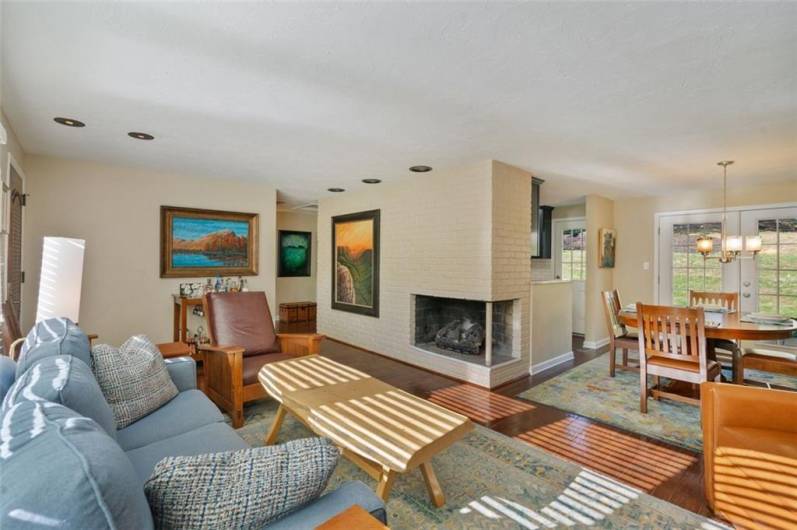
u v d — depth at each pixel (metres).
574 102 2.33
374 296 5.03
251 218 4.94
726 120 2.59
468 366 3.85
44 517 0.61
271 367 2.74
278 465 0.93
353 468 2.24
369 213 5.11
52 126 2.82
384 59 1.86
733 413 1.84
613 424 2.87
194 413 1.97
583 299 6.22
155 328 4.31
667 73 1.96
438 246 4.17
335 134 2.96
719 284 4.94
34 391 1.13
